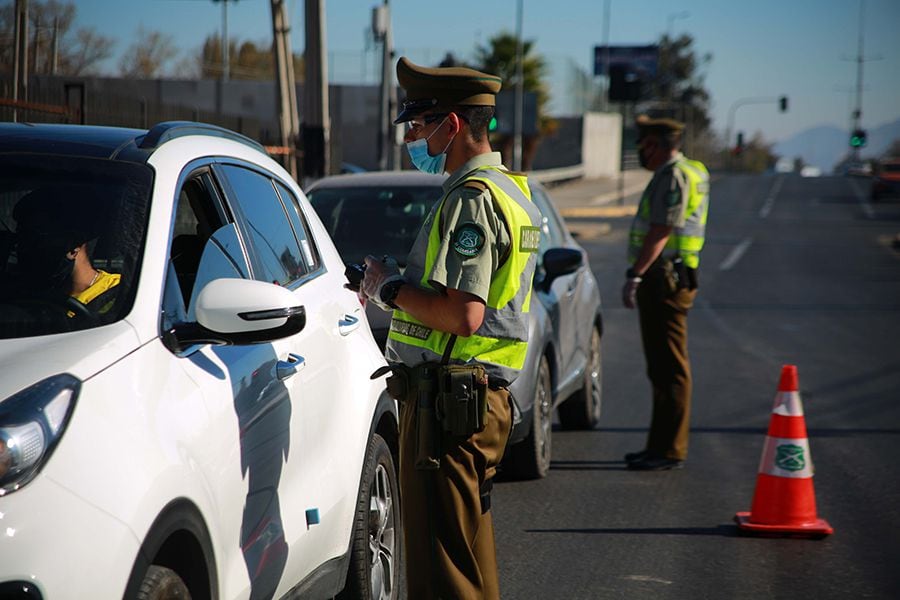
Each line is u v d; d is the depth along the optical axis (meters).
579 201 70.00
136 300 4.64
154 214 5.02
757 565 8.44
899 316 24.25
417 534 5.68
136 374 4.35
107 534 3.84
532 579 8.08
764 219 60.22
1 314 4.55
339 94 68.31
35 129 5.59
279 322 4.74
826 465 11.52
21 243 4.89
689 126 169.00
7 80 16.33
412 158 5.77
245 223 5.91
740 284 30.59
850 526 9.45
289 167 27.89
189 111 22.42
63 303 4.61
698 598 7.73
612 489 10.54
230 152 6.15
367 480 6.49
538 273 11.22
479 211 5.38
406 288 5.47
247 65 86.56
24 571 3.61
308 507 5.64
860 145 108.31
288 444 5.45
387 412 6.99
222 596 4.66
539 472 10.72
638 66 134.25
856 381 16.47
